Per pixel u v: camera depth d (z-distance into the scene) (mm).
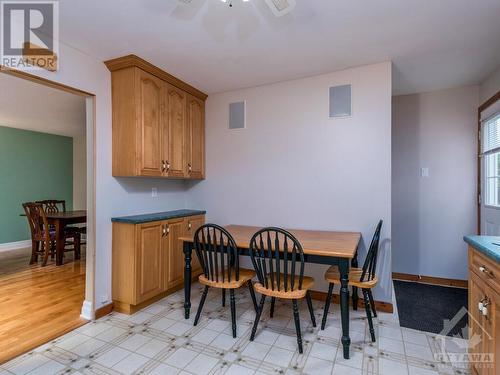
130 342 2121
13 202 5281
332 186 2883
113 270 2639
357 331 2273
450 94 3346
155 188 3219
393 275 3572
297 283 2186
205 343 2105
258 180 3248
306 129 2992
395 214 3566
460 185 3305
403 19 1949
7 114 4281
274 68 2756
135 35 2145
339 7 1812
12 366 1845
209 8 1821
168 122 2939
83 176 6258
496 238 1678
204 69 2771
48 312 2611
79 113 4262
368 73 2711
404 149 3535
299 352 1984
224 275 2352
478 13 1881
